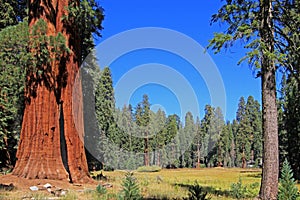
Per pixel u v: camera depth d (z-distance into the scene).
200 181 20.31
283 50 10.27
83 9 13.83
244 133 60.59
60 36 12.46
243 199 10.52
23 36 12.17
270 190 9.67
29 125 12.53
